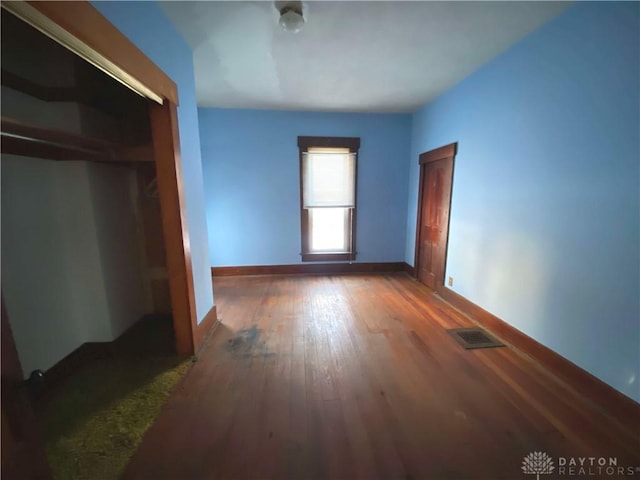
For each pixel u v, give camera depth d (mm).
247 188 3836
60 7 883
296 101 3334
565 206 1716
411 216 3996
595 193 1541
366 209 4082
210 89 2941
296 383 1735
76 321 2000
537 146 1899
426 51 2162
